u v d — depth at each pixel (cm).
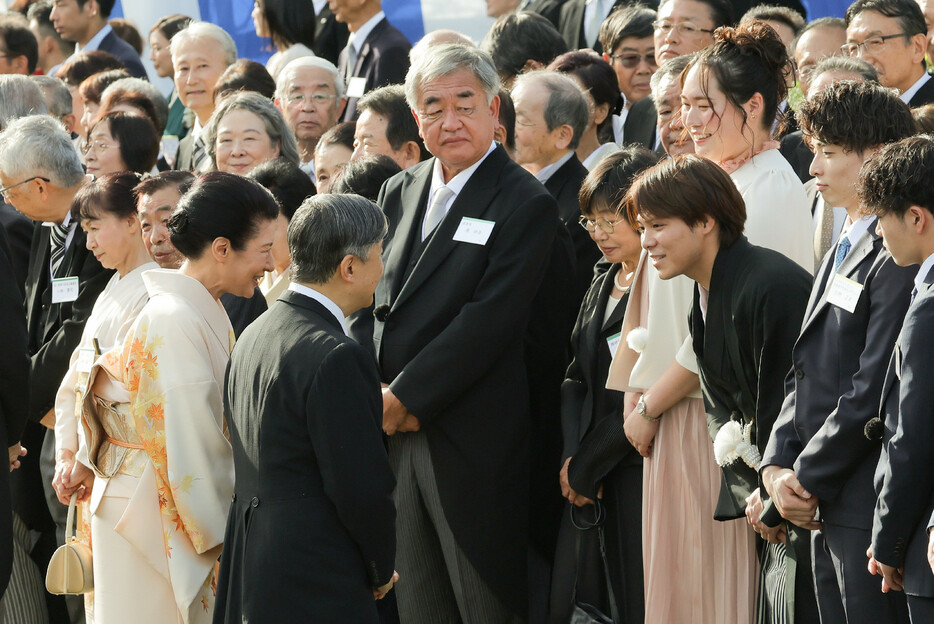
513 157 1367
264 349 841
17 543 1350
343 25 2069
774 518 862
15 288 1095
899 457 727
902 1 1330
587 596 1116
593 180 1083
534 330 1211
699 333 947
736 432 916
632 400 1058
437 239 1116
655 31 1502
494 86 1130
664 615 999
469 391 1107
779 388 891
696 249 916
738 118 995
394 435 1146
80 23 2302
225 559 855
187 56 1883
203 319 955
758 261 902
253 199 955
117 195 1148
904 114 849
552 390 1228
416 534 1138
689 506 995
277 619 798
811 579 866
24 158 1319
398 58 1833
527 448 1143
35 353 1384
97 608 1001
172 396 927
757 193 982
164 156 2081
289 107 1705
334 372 802
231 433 866
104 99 1747
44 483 1314
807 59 1417
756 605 965
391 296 1130
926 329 724
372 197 1259
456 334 1067
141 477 969
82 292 1277
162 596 976
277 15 2002
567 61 1462
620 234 1070
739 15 1783
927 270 747
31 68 2231
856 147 837
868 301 803
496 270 1083
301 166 1688
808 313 863
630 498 1080
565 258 1217
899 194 737
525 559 1138
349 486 796
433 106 1116
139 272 1156
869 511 788
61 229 1353
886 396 762
